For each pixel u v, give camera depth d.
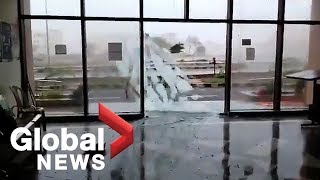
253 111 7.04
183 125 6.24
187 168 4.12
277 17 6.94
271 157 4.50
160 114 7.12
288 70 7.12
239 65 7.04
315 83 6.10
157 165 4.22
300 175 3.90
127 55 6.73
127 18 6.54
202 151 4.75
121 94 6.86
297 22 6.95
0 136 4.11
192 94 7.89
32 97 6.07
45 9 6.32
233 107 7.15
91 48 6.61
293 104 7.24
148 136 5.50
